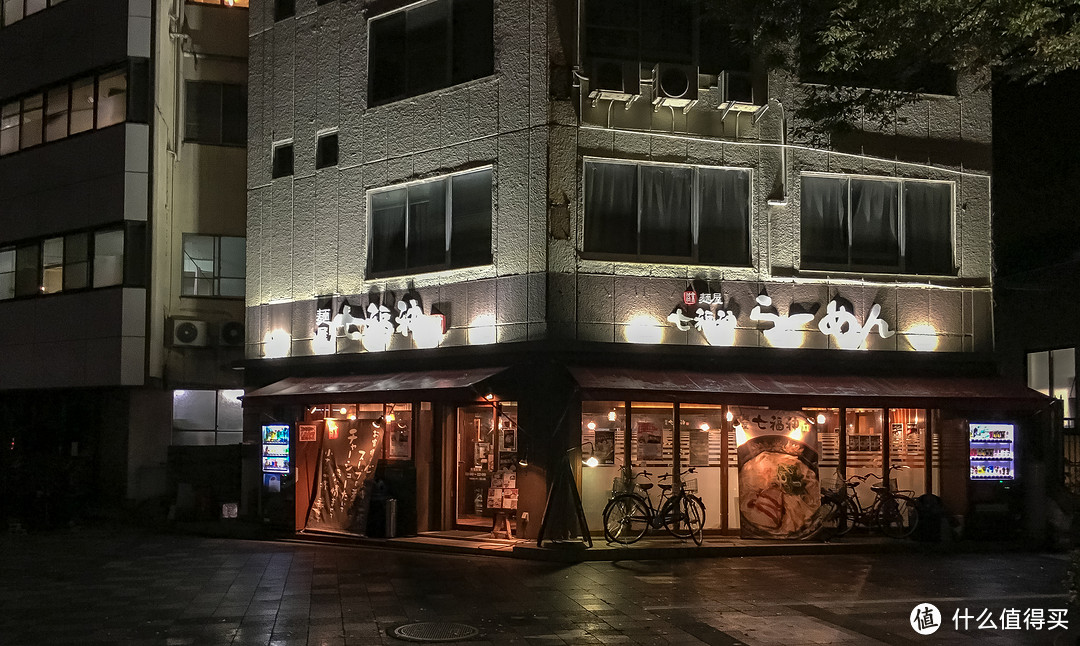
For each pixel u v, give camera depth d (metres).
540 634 10.77
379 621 11.46
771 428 18.36
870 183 19.31
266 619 11.59
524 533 17.67
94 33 25.31
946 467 19.20
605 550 16.73
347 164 20.81
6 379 26.45
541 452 17.56
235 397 26.58
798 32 14.80
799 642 10.45
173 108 26.09
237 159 26.77
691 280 18.28
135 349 24.20
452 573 15.23
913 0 13.37
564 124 17.81
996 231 21.52
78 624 11.34
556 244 17.62
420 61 19.83
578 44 17.98
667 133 18.31
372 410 20.12
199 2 26.75
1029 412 19.03
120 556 17.38
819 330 18.72
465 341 18.73
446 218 19.30
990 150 19.80
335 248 20.91
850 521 18.70
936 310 19.38
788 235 18.72
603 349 17.61
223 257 26.44
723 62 18.66
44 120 26.30
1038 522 18.75
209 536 21.02
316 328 21.06
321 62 21.45
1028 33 12.98
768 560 16.77
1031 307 20.94
